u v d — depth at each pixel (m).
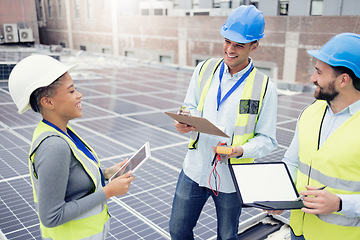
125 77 12.35
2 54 16.00
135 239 2.87
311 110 1.89
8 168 4.21
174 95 9.35
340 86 1.61
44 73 1.49
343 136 1.64
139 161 1.71
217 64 2.44
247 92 2.24
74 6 25.80
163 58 19.11
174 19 17.62
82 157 1.58
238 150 2.14
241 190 1.80
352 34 1.60
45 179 1.41
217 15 15.62
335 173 1.66
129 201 3.54
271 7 13.45
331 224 1.72
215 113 2.34
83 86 10.17
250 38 2.09
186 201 2.49
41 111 1.57
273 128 2.30
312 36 12.02
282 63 13.14
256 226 3.32
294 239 2.01
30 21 24.41
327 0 11.80
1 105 7.53
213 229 3.09
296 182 2.03
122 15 21.36
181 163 4.63
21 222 3.04
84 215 1.61
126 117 6.93
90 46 25.12
